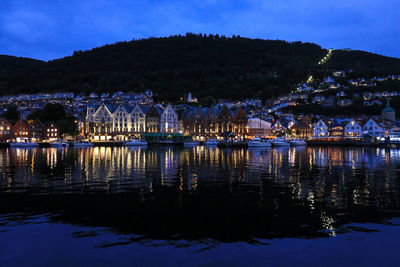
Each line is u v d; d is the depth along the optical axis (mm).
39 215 17844
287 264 11781
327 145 132250
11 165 45125
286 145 121250
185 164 46938
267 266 11617
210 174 35062
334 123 158500
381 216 17688
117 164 46656
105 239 14172
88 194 23516
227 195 23266
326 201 21344
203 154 72375
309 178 32031
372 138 134125
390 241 13938
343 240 14055
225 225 16109
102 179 31000
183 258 12242
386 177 32875
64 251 12906
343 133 153750
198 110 167000
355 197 22672
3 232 15070
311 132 161875
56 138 145625
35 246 13406
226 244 13602
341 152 82875
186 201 21297
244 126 165375
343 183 28828
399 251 12914
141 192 24328
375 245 13516
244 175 34312
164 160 54438
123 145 130625
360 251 12914
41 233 14938
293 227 15797
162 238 14273
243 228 15633
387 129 150250
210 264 11750
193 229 15469
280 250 13000
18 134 136875
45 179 30922
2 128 134250
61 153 77562
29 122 147000
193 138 163000
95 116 145750
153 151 87750
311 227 15797
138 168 41094
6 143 118000
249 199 21953
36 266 11656
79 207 19594
